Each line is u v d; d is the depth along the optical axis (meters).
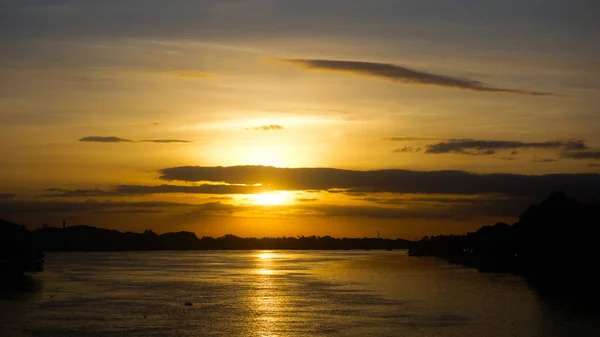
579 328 79.12
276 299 114.56
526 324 82.06
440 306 99.62
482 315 89.56
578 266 143.12
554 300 104.56
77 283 150.75
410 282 145.25
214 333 79.00
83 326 83.56
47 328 81.88
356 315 92.06
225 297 118.69
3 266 161.88
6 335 77.19
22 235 165.38
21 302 108.06
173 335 77.56
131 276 180.75
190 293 127.19
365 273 185.50
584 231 145.12
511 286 128.88
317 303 107.44
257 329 81.50
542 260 157.62
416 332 77.81
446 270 188.62
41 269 176.88
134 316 92.50
